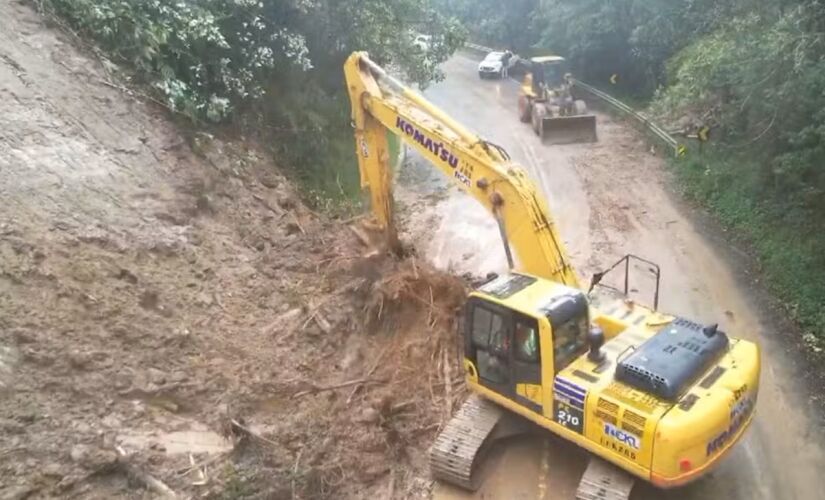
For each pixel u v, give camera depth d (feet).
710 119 67.21
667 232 55.83
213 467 28.91
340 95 68.69
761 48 48.08
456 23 77.61
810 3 44.68
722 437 27.07
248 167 50.06
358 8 65.46
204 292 37.88
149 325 33.86
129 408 29.84
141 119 45.47
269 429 31.94
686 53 76.28
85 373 30.04
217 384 32.86
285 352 36.65
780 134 50.90
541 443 33.99
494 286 32.24
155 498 26.73
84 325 31.78
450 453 31.01
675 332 30.25
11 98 40.52
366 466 31.81
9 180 36.40
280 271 42.47
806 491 31.32
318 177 58.23
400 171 69.36
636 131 81.30
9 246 32.91
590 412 28.32
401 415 35.12
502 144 78.64
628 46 97.45
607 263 50.88
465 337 32.55
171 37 48.73
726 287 47.55
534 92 85.97
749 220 55.36
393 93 41.86
